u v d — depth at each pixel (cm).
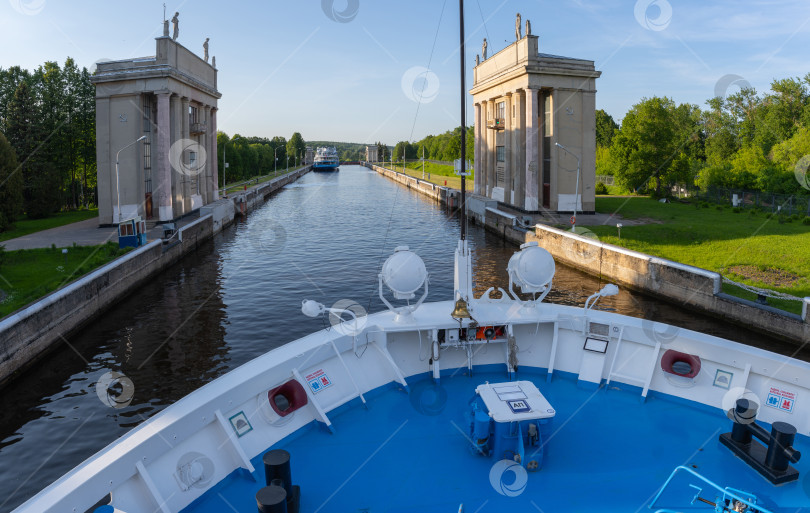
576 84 4878
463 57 855
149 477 541
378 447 679
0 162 4300
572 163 4941
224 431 630
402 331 841
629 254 2925
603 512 561
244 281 3209
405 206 7319
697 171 6431
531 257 864
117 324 2456
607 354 844
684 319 2422
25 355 1933
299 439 698
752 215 4509
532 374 873
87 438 1508
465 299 854
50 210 5381
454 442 687
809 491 591
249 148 11900
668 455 661
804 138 4678
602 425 729
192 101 5284
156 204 4788
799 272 2727
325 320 2461
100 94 4428
